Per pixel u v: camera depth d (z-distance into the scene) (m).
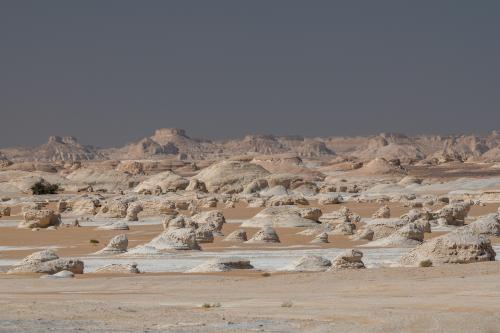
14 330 37.19
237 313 43.38
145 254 100.19
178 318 41.25
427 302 46.78
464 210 144.38
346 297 50.75
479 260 68.19
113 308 45.62
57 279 68.88
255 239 121.06
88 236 143.50
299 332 36.34
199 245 109.25
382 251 99.81
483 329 35.41
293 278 62.28
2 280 68.38
